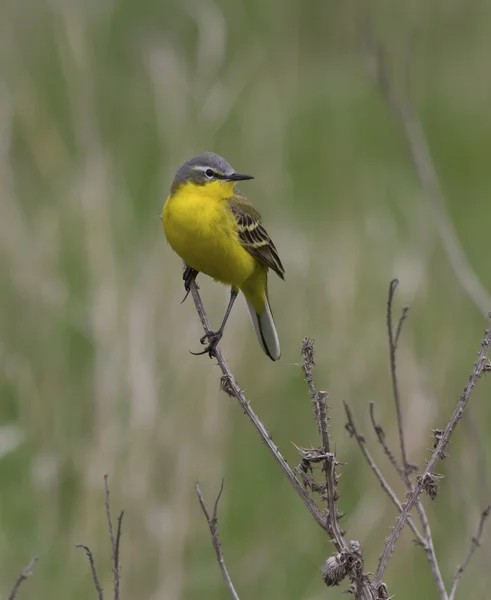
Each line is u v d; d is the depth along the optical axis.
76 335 12.42
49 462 10.93
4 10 16.75
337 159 18.19
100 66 17.16
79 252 13.45
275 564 10.77
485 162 20.11
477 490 9.92
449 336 12.81
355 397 11.89
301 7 20.08
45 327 12.41
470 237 17.47
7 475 11.18
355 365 12.19
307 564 10.77
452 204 18.94
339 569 6.15
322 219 16.25
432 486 6.41
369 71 12.41
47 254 13.12
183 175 9.66
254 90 15.87
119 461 10.77
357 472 11.32
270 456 11.68
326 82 20.55
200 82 14.63
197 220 9.52
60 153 15.12
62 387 11.95
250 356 12.19
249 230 9.86
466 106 21.84
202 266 9.88
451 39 22.36
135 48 18.28
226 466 11.30
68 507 11.05
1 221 13.11
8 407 12.01
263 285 10.29
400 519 6.36
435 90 22.06
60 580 10.17
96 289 12.13
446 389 12.05
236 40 17.34
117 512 10.65
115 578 6.80
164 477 10.87
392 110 11.96
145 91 17.56
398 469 7.18
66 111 16.78
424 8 21.91
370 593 6.19
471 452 10.04
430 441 11.05
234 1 17.69
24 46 17.22
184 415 11.16
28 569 6.67
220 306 12.13
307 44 20.50
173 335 11.72
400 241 15.01
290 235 14.19
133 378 11.10
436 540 10.55
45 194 15.16
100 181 13.12
